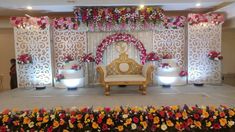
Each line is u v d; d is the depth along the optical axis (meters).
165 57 6.59
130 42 6.64
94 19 6.30
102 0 5.04
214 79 6.77
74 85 6.26
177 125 2.97
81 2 5.19
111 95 5.37
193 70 6.71
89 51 6.77
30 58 6.46
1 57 8.17
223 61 8.63
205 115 3.01
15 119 3.06
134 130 2.99
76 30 6.64
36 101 4.82
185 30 6.71
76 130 3.01
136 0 5.07
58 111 3.20
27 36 6.54
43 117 3.04
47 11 6.77
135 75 6.03
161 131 3.02
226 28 7.40
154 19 6.34
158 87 6.37
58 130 3.00
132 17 6.26
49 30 6.53
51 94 5.62
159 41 6.75
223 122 2.98
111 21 6.42
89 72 6.86
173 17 6.52
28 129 3.02
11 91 6.10
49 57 6.59
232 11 6.38
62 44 6.70
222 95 5.14
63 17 6.83
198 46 6.65
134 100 4.76
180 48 6.77
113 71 6.35
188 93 5.44
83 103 4.57
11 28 7.61
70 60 6.43
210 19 6.52
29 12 6.83
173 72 6.43
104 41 6.55
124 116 3.01
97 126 2.97
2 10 6.41
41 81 6.66
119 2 5.26
